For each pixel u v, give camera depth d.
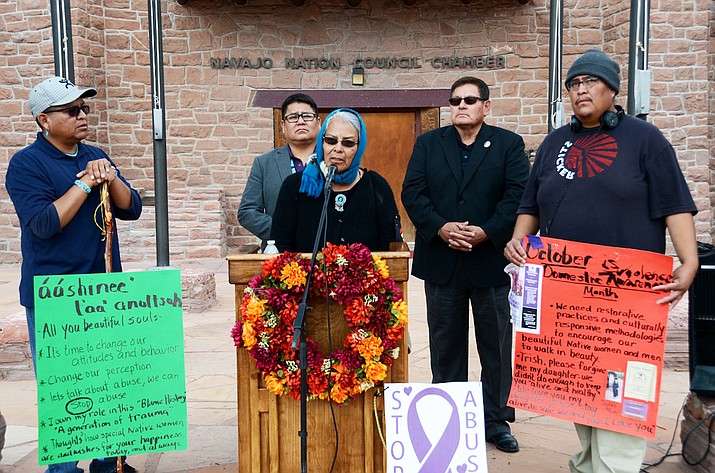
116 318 2.88
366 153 11.38
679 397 4.48
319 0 11.09
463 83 3.53
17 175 2.95
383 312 2.69
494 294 3.56
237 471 3.42
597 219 2.71
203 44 11.09
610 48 10.81
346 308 2.69
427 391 2.72
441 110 11.24
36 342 2.77
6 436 3.94
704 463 3.29
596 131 2.74
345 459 2.79
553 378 2.82
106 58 10.94
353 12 11.14
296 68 11.17
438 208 3.61
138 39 10.99
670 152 2.62
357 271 2.67
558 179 2.79
